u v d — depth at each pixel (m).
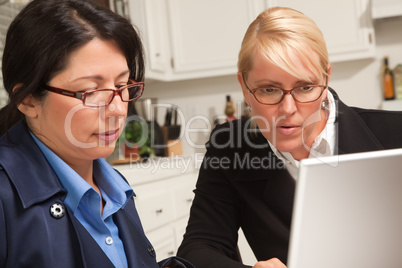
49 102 0.72
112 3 3.40
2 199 0.68
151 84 3.94
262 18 0.98
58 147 0.76
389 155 0.64
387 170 0.65
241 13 3.45
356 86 3.48
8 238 0.67
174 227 2.97
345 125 1.09
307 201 0.63
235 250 1.23
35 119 0.75
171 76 3.64
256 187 1.18
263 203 1.17
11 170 0.71
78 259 0.71
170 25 3.60
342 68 3.50
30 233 0.68
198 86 3.87
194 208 1.26
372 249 0.67
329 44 3.27
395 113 1.15
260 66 0.95
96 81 0.72
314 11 3.28
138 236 0.88
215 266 1.03
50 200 0.72
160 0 3.59
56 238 0.70
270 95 0.97
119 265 0.78
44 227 0.69
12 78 0.73
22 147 0.75
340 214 0.65
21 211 0.69
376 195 0.65
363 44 3.21
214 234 1.19
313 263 0.65
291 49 0.92
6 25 2.19
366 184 0.65
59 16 0.70
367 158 0.64
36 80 0.70
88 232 0.73
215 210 1.23
